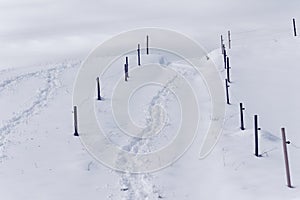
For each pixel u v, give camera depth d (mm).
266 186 15531
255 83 36531
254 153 19203
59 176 16984
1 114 27250
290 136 24625
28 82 37125
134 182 16359
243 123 22891
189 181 16375
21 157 19266
